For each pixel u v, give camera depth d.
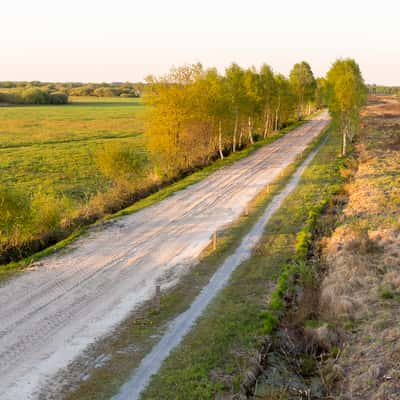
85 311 18.41
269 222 30.23
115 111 142.25
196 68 49.28
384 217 29.56
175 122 46.59
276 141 71.75
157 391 13.25
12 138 78.12
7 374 14.04
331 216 31.14
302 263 22.67
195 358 14.91
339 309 18.23
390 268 21.58
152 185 41.47
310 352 16.28
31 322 17.42
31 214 26.06
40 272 22.42
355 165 50.12
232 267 22.95
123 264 23.62
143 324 17.33
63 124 102.62
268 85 77.25
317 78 132.25
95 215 32.75
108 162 37.97
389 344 15.66
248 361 14.88
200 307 18.66
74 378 13.90
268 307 18.47
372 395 13.55
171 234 28.38
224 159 55.69
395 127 85.38
